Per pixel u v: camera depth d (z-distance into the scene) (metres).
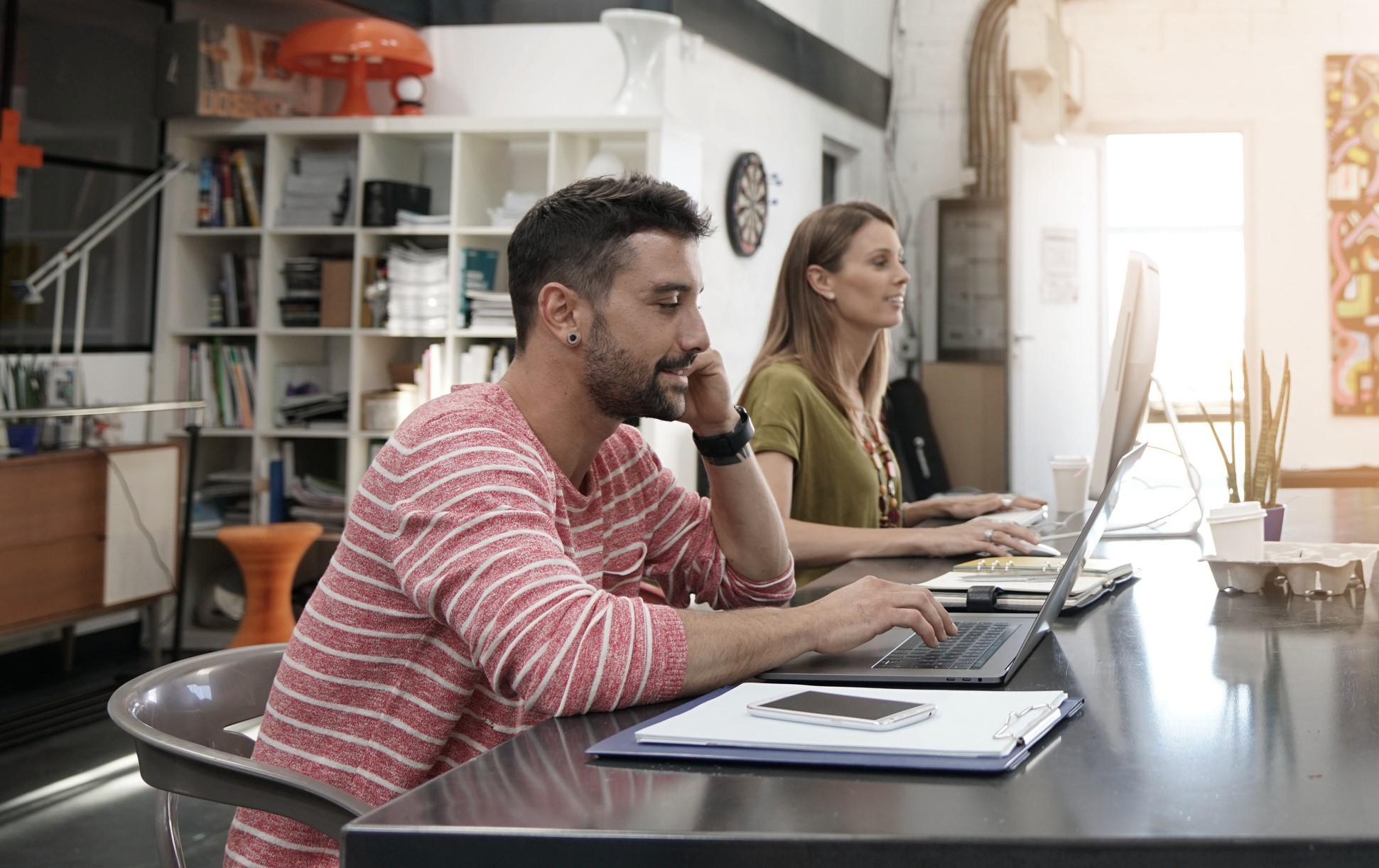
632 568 1.44
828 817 0.75
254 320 5.29
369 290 5.04
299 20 5.58
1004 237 7.81
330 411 5.15
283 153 5.23
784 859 0.72
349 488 5.08
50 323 4.96
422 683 1.17
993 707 0.97
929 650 1.27
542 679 1.03
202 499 5.25
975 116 8.11
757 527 1.55
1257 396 7.92
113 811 3.17
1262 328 7.94
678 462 5.19
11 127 4.60
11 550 3.96
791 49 6.68
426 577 1.08
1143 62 8.01
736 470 1.54
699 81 5.63
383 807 0.79
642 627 1.08
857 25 7.82
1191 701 1.04
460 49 5.38
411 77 5.27
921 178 8.26
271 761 1.18
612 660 1.04
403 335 4.98
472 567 1.06
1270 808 0.75
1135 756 0.87
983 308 7.92
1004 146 8.04
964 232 7.98
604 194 1.21
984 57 8.07
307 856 1.19
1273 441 2.12
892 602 1.23
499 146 5.21
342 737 1.18
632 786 0.83
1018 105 7.68
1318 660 1.21
